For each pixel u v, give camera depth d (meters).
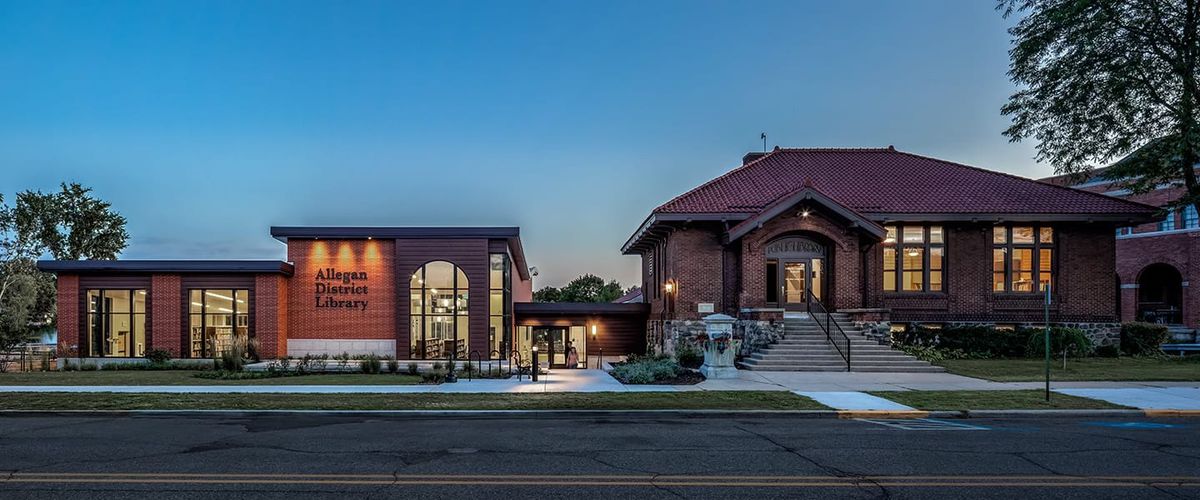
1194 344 36.31
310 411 13.38
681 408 13.65
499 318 28.69
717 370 19.30
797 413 13.29
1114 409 13.58
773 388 16.91
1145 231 42.97
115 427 12.00
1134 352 26.92
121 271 27.08
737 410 13.42
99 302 27.27
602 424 12.38
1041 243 27.42
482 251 28.30
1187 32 23.84
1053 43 26.34
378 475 8.31
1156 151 24.44
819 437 10.98
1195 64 23.75
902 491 7.59
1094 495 7.45
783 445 10.28
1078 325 26.92
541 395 15.59
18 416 13.30
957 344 25.92
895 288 26.95
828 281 25.44
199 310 27.22
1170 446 10.20
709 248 26.19
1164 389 16.42
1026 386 17.12
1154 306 43.91
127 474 8.35
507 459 9.26
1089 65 25.59
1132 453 9.67
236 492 7.52
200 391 16.48
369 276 28.41
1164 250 41.75
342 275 28.36
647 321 33.72
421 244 28.27
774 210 24.20
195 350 27.08
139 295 27.39
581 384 18.05
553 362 33.41
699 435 11.19
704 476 8.28
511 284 31.66
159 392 16.27
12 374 22.12
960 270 27.02
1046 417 13.30
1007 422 12.67
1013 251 27.45
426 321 28.05
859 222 24.44
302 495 7.39
